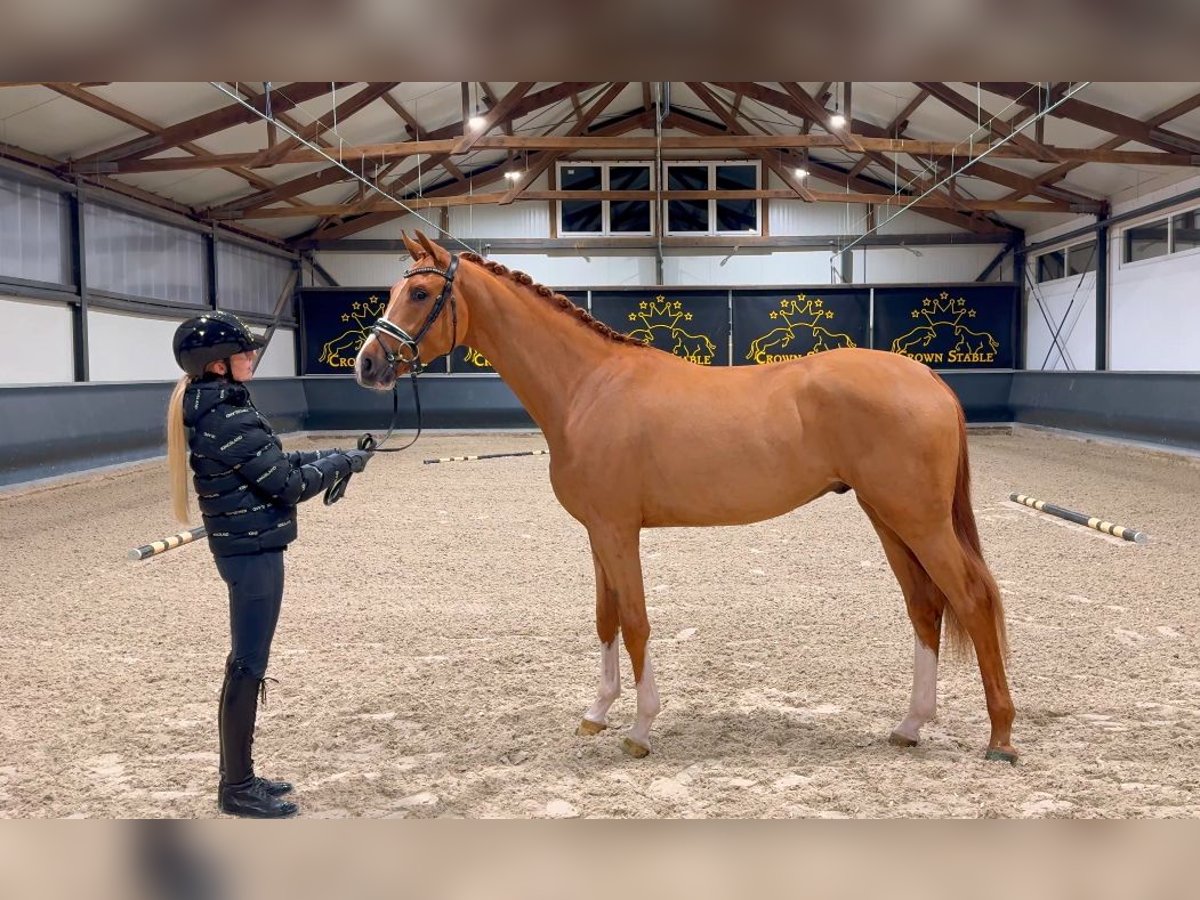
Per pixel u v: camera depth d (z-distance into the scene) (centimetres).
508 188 1862
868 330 1791
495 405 1741
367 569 575
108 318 1230
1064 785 253
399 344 294
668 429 281
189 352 233
